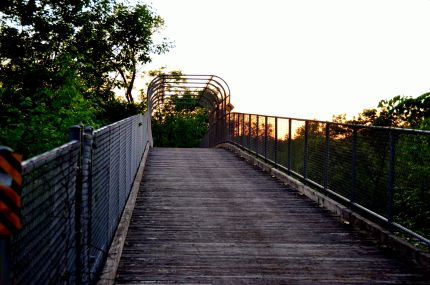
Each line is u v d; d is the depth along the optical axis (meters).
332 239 6.50
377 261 5.55
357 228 7.11
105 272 4.63
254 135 15.40
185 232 6.77
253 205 8.77
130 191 9.17
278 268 5.26
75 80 10.80
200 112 50.72
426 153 5.41
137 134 11.96
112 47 27.53
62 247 3.14
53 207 2.86
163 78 23.16
